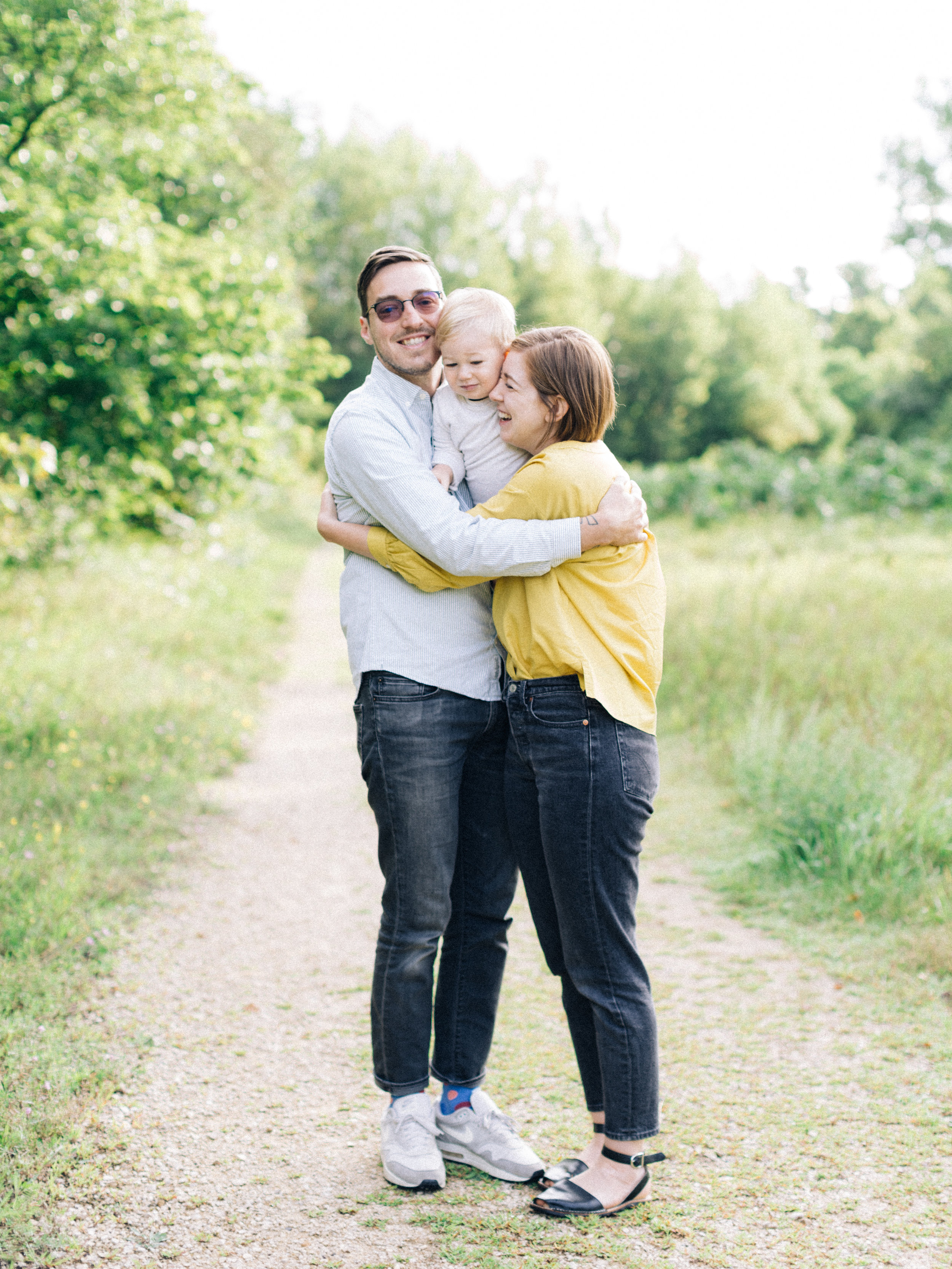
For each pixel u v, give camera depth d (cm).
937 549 1409
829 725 540
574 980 219
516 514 215
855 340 6844
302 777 600
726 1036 299
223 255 1066
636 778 212
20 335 838
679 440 4762
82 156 953
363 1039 301
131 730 590
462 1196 227
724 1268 201
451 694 228
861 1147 242
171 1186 225
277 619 1182
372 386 236
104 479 991
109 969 332
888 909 375
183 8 1038
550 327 221
